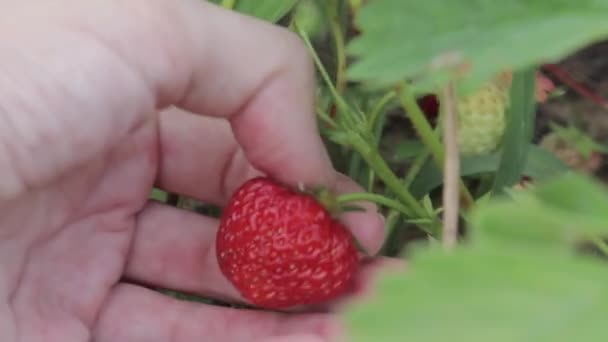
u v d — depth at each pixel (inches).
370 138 10.3
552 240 3.9
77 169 10.4
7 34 8.8
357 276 10.2
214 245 11.3
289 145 10.0
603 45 14.6
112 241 11.2
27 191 9.5
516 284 3.7
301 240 9.2
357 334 3.6
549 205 3.9
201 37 9.4
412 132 14.1
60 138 9.0
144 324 11.1
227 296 11.5
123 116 9.3
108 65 9.0
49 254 10.8
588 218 3.9
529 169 11.4
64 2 9.0
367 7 5.0
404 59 4.9
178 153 11.4
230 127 11.0
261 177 9.7
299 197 9.4
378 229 10.3
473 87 4.8
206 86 9.7
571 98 14.3
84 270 11.0
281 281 9.3
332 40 11.7
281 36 9.8
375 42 5.0
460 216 11.4
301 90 9.9
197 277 11.5
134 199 11.2
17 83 8.7
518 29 4.8
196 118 11.2
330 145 12.4
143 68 9.1
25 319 10.6
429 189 11.5
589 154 12.9
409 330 3.6
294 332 10.4
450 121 6.6
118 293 11.3
